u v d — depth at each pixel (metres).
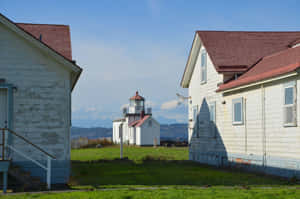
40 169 16.33
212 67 24.70
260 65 21.83
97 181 16.55
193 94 28.89
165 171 20.84
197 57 27.88
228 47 24.69
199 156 27.08
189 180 16.69
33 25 22.00
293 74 15.90
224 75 23.03
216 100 24.14
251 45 25.08
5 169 13.08
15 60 16.45
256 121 19.31
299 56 18.05
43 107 16.59
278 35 26.22
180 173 19.75
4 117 16.27
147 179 17.16
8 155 16.05
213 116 24.52
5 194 12.23
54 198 11.16
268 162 18.19
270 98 18.09
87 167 23.50
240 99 20.81
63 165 16.55
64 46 19.72
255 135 19.39
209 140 25.28
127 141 70.12
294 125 16.19
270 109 18.08
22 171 15.64
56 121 16.66
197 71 27.97
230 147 22.12
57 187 14.70
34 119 16.45
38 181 15.42
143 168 22.69
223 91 22.47
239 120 20.95
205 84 26.11
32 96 16.53
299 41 22.64
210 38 25.39
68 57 18.56
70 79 17.88
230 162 22.06
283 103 16.97
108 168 22.73
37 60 16.66
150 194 11.67
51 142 16.55
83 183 15.98
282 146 17.11
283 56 20.33
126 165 24.64
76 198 11.10
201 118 26.89
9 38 16.45
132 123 70.75
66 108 16.81
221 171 20.72
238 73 22.86
